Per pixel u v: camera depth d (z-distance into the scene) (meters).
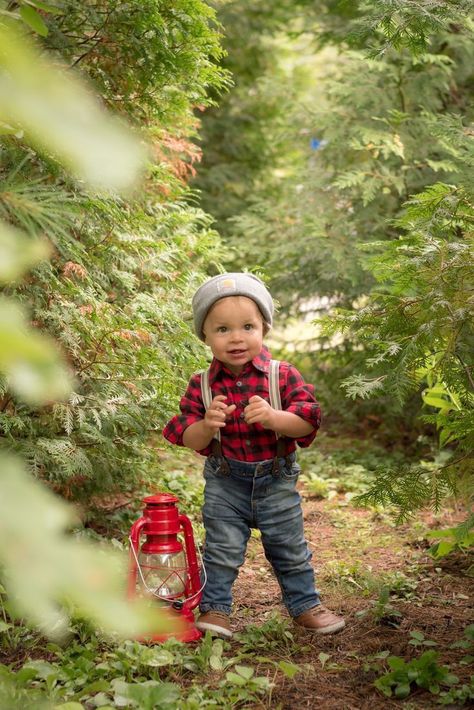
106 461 3.50
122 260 3.64
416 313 2.66
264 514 2.82
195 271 4.18
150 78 3.38
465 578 3.38
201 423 2.73
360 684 2.39
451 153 5.80
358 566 3.57
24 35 2.72
